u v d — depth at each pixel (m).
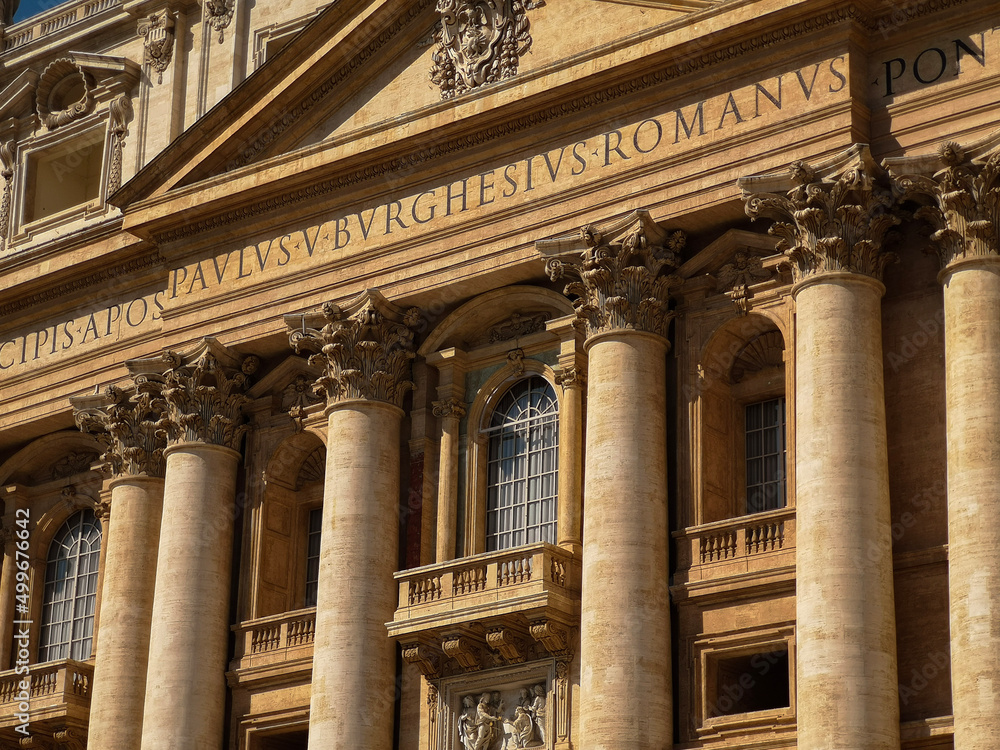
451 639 46.22
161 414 53.91
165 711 49.78
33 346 57.75
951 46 43.59
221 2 57.91
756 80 45.31
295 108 52.19
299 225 52.03
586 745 42.91
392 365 49.78
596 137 47.41
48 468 58.41
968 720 38.66
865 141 43.91
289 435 52.03
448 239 49.19
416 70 50.91
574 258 46.56
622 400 45.03
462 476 49.12
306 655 49.81
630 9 47.72
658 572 43.97
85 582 57.03
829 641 40.28
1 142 61.56
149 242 54.59
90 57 59.44
